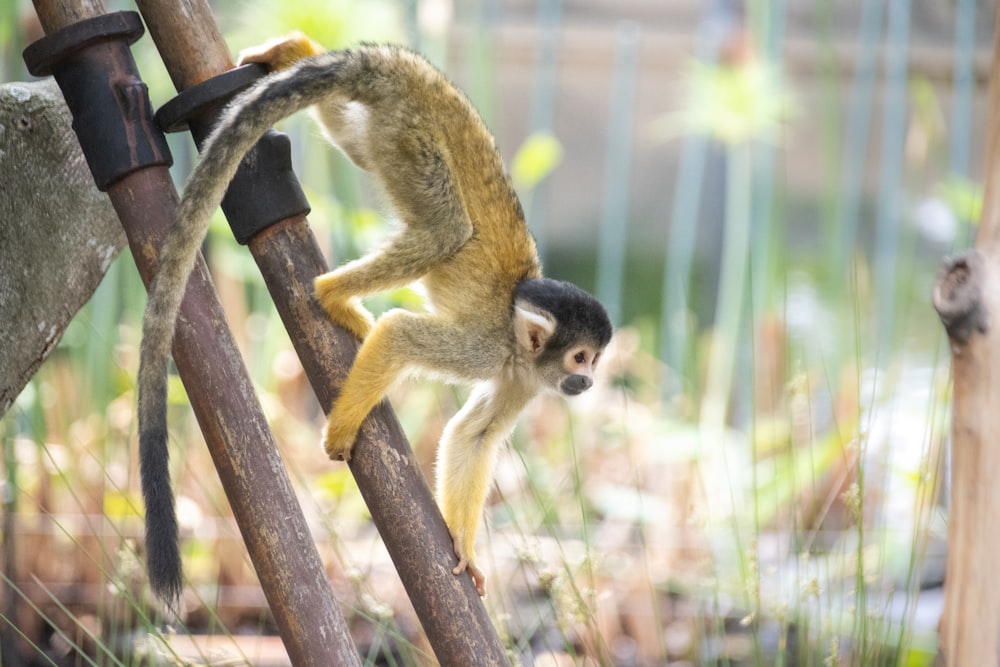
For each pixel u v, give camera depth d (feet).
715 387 46.06
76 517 37.50
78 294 25.41
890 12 63.77
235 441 20.47
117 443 40.27
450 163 26.03
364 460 21.89
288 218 22.18
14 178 22.99
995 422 16.84
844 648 35.55
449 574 21.38
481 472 26.45
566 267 79.97
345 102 25.46
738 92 44.62
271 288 22.38
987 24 65.46
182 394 37.11
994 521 16.88
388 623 32.40
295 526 20.49
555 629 36.99
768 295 44.80
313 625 20.13
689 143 62.59
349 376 22.25
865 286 46.85
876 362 39.63
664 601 40.11
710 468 42.88
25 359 23.71
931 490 33.14
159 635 26.43
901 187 57.93
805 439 43.06
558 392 27.37
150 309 19.86
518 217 27.45
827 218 48.42
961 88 51.60
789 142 78.18
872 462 40.22
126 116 21.12
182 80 22.11
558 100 80.64
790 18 74.23
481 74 46.39
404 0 47.03
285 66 24.98
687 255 51.34
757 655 28.89
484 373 25.82
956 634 17.38
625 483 44.24
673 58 70.13
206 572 38.75
